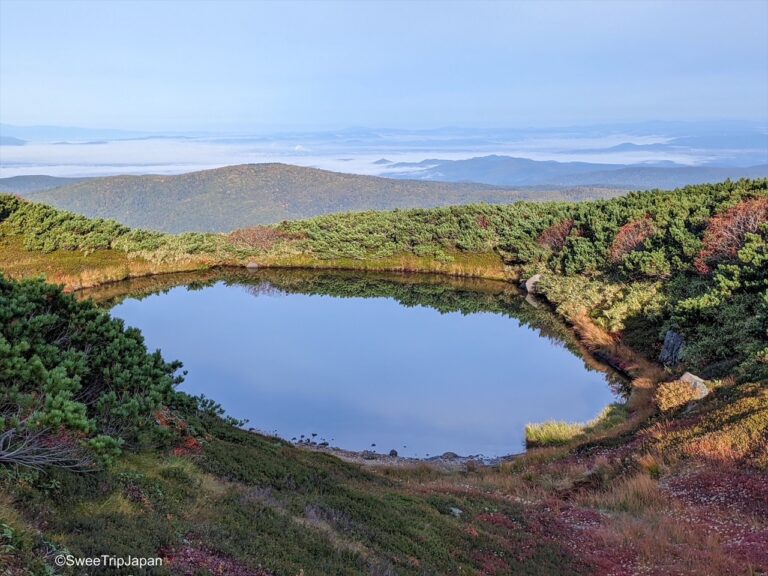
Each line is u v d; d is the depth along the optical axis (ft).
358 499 46.57
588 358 141.69
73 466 29.48
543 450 88.79
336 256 288.30
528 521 52.47
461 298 221.66
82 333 41.47
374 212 352.08
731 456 63.26
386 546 37.01
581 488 66.90
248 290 233.14
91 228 261.85
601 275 201.67
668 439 73.67
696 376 96.89
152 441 40.37
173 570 23.48
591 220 237.25
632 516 55.88
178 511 30.73
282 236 309.01
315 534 33.96
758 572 41.24
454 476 78.38
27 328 36.94
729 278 122.93
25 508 24.45
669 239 177.37
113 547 23.25
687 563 43.04
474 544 43.14
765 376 80.79
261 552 28.50
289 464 51.47
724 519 51.70
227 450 48.57
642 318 148.05
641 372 122.93
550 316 186.50
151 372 41.63
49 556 20.97
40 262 225.97
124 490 30.76
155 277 249.55
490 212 308.19
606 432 91.35
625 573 42.19
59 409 27.73
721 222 155.43
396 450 94.38
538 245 253.65
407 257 285.02
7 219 244.42
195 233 309.83
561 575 40.63
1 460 26.58
